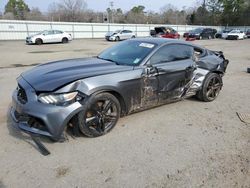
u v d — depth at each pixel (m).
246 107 4.84
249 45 22.12
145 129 3.71
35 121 2.98
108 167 2.74
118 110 3.56
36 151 3.01
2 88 5.95
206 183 2.51
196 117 4.24
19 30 28.59
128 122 3.93
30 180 2.49
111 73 3.40
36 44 21.61
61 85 2.95
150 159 2.91
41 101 2.92
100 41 26.83
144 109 4.05
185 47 4.56
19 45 20.47
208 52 5.15
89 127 3.28
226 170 2.73
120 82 3.43
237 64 10.80
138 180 2.53
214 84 5.16
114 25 36.12
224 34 32.53
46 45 20.73
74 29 32.81
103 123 3.40
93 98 3.17
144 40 4.46
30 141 3.24
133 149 3.12
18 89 3.39
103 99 3.31
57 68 3.56
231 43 24.53
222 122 4.05
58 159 2.86
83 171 2.66
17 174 2.58
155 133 3.59
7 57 12.28
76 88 3.02
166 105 4.80
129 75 3.55
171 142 3.33
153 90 3.94
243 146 3.27
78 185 2.44
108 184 2.46
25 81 3.26
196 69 4.66
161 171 2.69
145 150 3.11
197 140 3.41
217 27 46.53
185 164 2.82
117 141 3.31
